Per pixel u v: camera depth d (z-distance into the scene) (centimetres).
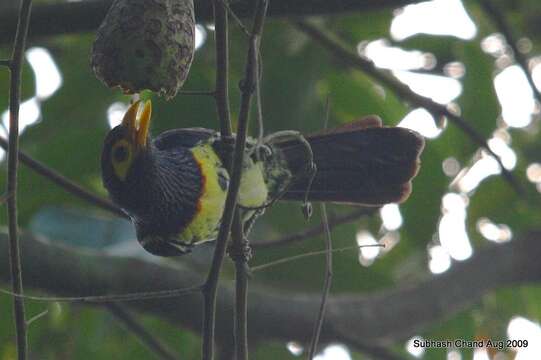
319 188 976
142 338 1080
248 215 927
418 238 1158
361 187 973
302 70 1102
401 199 972
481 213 1272
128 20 682
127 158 919
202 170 913
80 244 1105
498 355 1249
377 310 1118
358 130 966
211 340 667
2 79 1091
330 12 957
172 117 1032
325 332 1090
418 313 1134
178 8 694
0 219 1074
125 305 1068
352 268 1138
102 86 1091
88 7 984
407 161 970
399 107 1159
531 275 1195
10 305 1123
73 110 1091
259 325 1077
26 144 1080
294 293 1138
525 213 1274
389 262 1254
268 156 928
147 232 946
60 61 1121
